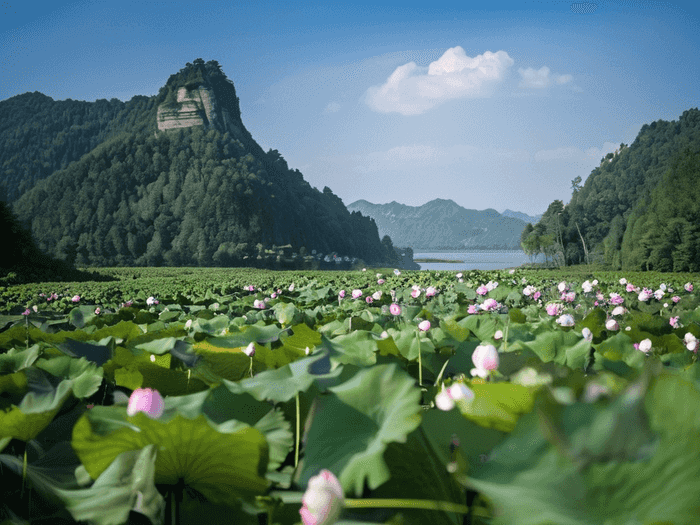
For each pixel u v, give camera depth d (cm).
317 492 112
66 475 175
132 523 154
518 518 95
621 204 19262
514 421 154
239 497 154
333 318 621
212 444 138
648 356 369
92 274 6300
